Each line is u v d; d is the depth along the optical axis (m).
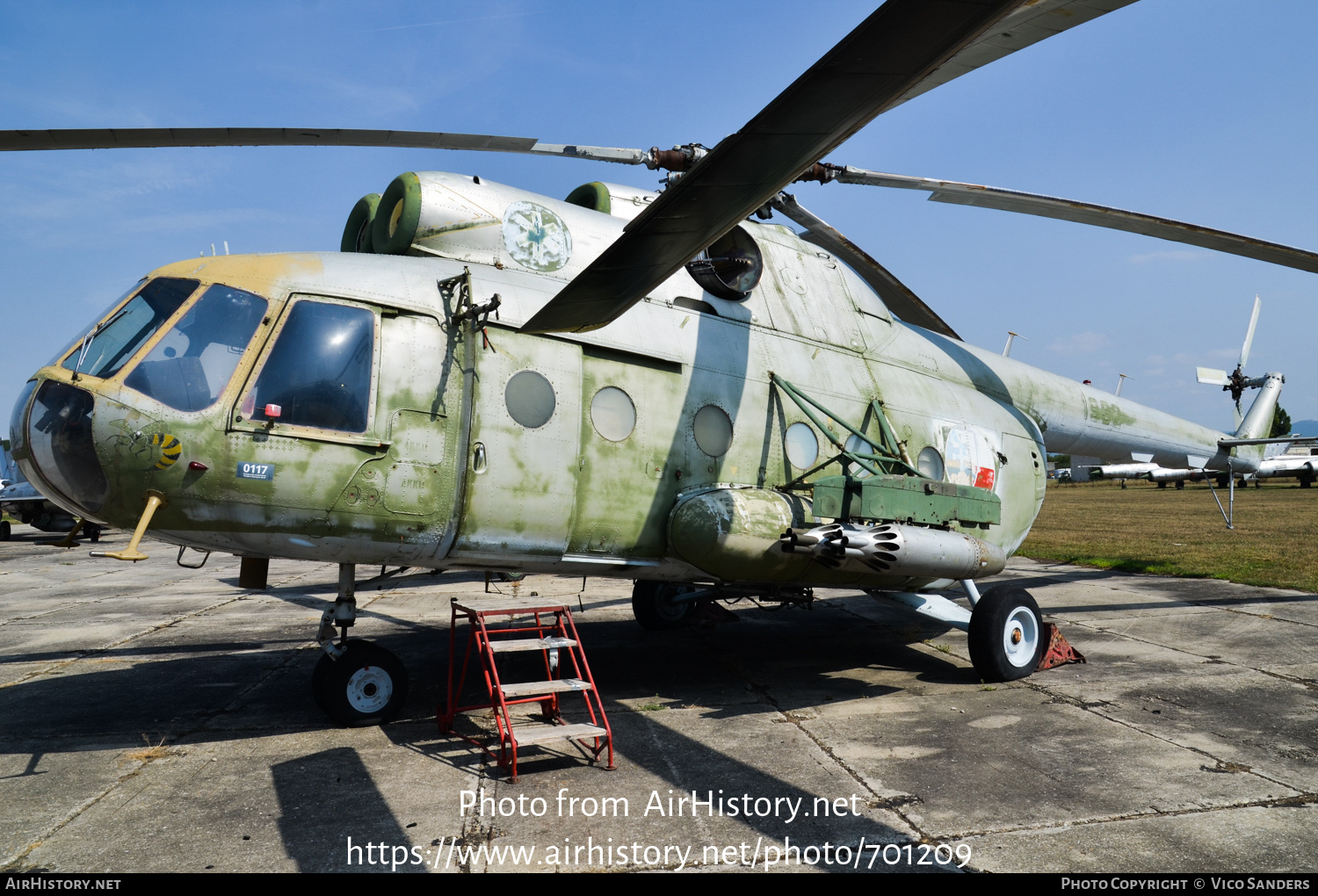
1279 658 8.05
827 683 7.24
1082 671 7.61
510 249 6.33
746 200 4.49
